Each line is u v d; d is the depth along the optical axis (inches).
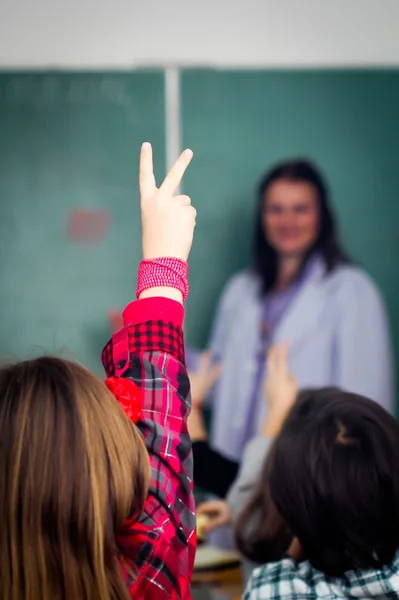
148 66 101.1
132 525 29.6
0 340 100.3
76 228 100.9
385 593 42.8
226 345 101.0
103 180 101.0
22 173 100.8
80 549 27.2
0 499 27.4
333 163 101.2
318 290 100.7
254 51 102.0
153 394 31.1
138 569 29.4
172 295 32.4
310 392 52.4
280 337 100.3
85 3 101.6
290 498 45.5
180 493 30.8
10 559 27.3
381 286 100.9
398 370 100.1
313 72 101.5
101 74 101.0
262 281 101.2
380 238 101.3
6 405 28.4
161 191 33.3
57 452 27.5
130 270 101.1
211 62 101.5
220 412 100.3
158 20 101.7
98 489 27.4
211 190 101.0
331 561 44.3
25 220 100.8
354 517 43.8
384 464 44.5
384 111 101.6
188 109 101.0
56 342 100.5
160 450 30.3
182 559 30.1
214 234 101.2
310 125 101.2
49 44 101.4
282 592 45.0
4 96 100.9
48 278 100.9
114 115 100.9
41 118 100.9
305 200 100.8
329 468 44.6
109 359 32.6
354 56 102.5
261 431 97.9
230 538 87.0
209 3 101.9
